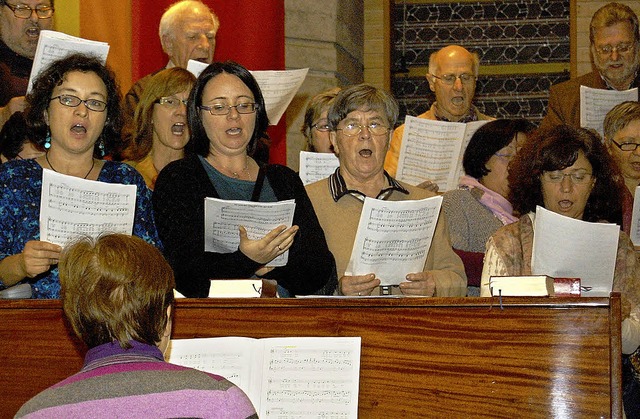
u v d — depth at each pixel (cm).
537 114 991
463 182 541
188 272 395
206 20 613
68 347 355
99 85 423
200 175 422
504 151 534
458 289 429
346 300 344
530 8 1001
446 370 334
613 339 320
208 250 396
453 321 335
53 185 372
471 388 331
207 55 611
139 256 250
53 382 354
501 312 331
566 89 670
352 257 410
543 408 324
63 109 414
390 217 406
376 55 1013
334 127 470
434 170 570
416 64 1016
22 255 369
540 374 325
